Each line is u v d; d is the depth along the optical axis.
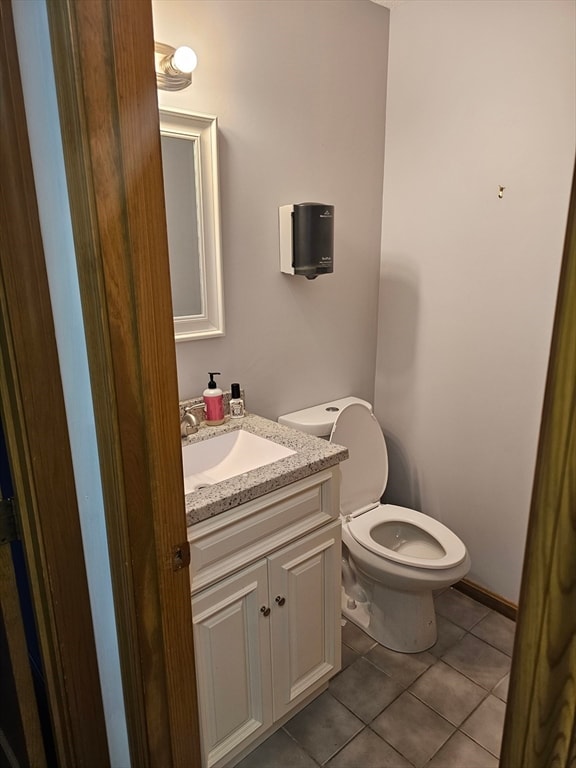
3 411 0.96
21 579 1.26
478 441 2.04
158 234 0.89
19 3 0.80
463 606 2.13
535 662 0.40
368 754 1.51
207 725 1.33
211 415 1.70
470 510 2.12
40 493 0.98
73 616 1.07
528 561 0.39
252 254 1.81
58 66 0.77
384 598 1.91
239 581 1.33
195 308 1.70
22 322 0.90
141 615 1.02
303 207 1.77
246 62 1.65
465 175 1.90
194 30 1.52
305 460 1.45
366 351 2.33
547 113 1.63
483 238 1.88
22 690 1.12
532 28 1.62
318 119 1.89
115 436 0.91
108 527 1.00
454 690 1.73
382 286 2.29
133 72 0.80
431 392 2.18
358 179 2.09
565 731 0.39
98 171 0.80
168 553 1.03
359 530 1.91
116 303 0.86
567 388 0.34
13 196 0.86
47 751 1.30
